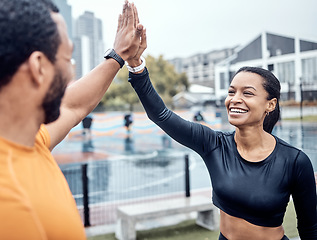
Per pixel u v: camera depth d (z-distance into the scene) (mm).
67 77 796
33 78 713
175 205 5613
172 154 17281
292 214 6105
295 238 4953
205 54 62250
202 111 30094
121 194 9492
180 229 5805
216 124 29250
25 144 769
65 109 1205
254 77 1724
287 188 1734
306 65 34469
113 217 6895
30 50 696
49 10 761
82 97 1249
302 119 31516
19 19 678
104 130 26797
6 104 714
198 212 6059
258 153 1771
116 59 1312
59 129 1141
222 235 1825
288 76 35688
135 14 1328
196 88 51719
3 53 664
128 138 25219
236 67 39375
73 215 792
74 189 9266
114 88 46906
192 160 15445
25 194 692
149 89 1709
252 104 1689
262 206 1675
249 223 1711
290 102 33656
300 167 1728
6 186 676
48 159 901
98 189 10125
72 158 16500
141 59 1614
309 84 33375
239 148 1823
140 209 5441
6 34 666
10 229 658
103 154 17766
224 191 1758
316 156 14531
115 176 12133
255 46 38312
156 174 12422
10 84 698
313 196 1795
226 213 1783
